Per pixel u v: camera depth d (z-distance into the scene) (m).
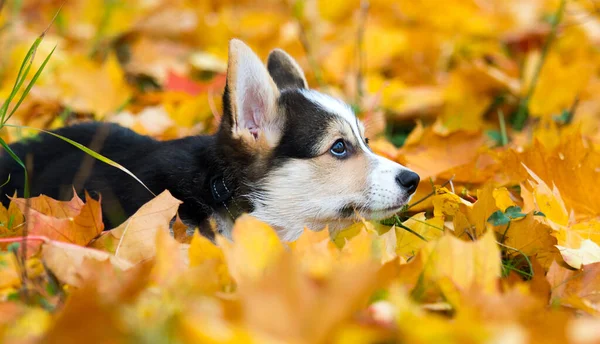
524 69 6.89
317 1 9.07
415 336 2.12
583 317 2.89
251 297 2.22
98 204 3.28
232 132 3.90
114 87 5.94
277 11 9.40
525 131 5.82
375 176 3.98
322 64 7.27
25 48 6.27
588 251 3.47
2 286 2.78
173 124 5.55
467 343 2.08
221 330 2.05
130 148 4.32
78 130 4.50
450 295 2.71
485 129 6.21
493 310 2.43
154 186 3.97
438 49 7.87
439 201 3.89
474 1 8.98
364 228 3.06
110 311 2.22
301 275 2.27
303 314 2.18
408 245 3.57
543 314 2.62
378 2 9.10
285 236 4.05
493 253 2.82
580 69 6.13
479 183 4.48
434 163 4.65
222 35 8.05
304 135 3.99
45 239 2.96
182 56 7.65
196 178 3.98
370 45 7.45
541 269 3.41
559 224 3.72
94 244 3.20
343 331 2.14
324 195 3.99
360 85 6.46
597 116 6.28
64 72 5.91
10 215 3.59
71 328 2.20
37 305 2.64
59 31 7.84
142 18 8.26
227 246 2.87
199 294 2.50
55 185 4.13
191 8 9.10
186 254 3.14
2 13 7.55
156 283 2.70
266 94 3.94
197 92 6.36
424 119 6.50
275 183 3.97
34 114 5.54
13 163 4.37
